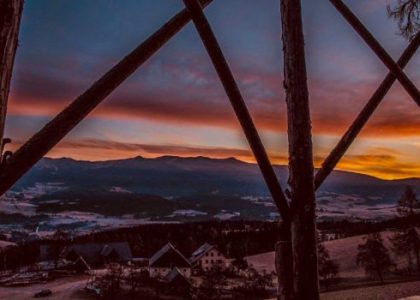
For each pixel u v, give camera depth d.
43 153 1.51
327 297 30.98
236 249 89.81
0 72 1.25
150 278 56.41
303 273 2.63
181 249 107.00
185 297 48.59
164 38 2.11
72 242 107.44
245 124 2.66
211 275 59.56
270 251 88.19
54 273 70.94
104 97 1.77
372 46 3.65
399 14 6.10
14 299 50.12
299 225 2.67
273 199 2.70
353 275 51.09
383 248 47.03
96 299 48.00
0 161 1.39
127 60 1.89
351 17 3.66
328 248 68.75
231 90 2.62
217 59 2.53
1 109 1.27
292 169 2.76
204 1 2.48
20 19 1.33
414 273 45.16
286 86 2.86
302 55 2.80
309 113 2.80
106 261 86.62
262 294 48.34
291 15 2.82
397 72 3.63
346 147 3.15
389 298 24.25
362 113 3.33
